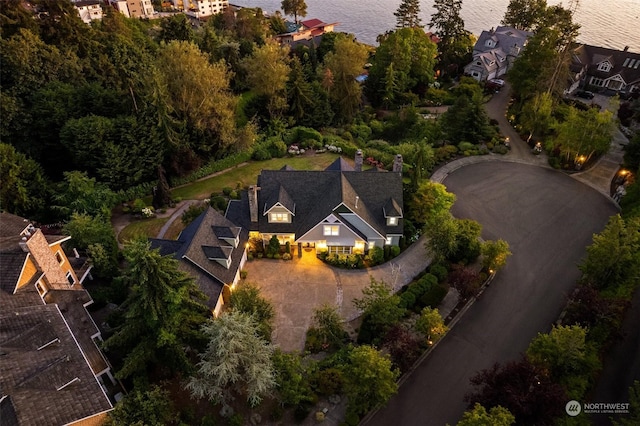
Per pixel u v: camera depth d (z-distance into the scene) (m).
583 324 33.38
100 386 24.12
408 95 81.19
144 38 80.62
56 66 54.72
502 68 92.50
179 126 54.56
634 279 35.59
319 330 33.75
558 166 58.66
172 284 26.34
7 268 29.66
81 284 37.50
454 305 37.84
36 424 20.97
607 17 125.12
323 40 99.75
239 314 29.73
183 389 29.98
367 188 43.44
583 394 29.20
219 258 36.66
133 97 53.22
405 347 30.66
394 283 39.88
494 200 52.12
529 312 37.38
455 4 91.25
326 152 63.62
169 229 46.44
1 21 57.06
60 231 42.69
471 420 23.59
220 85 55.59
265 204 42.69
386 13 158.38
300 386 29.16
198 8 147.75
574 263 42.59
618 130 69.19
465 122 64.00
